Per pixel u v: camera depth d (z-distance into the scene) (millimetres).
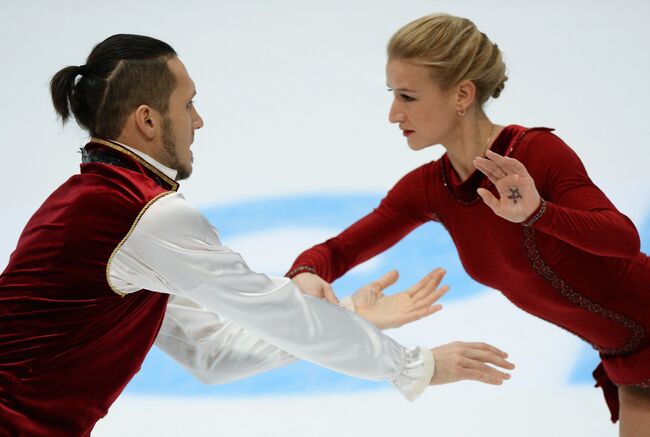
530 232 9586
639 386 10305
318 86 22891
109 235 8570
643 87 21797
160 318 9469
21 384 8484
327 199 18938
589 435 13062
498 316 15797
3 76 22688
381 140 21000
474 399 14047
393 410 13836
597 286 9789
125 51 8969
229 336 10531
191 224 8664
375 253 11367
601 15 24547
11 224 18188
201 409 13961
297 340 9320
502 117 20812
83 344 8703
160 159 9203
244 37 24484
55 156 20328
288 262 17016
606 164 19188
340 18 25281
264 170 19953
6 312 8609
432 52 9414
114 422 13602
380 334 9789
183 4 25656
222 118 21734
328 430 13336
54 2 25281
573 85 21969
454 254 17531
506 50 23312
